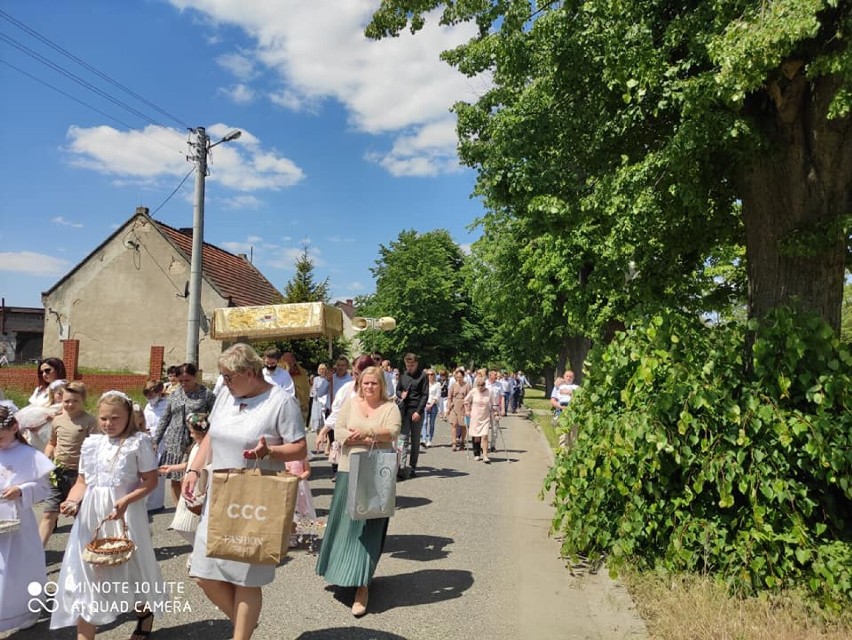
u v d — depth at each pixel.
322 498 8.46
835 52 4.40
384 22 8.03
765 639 3.80
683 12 5.74
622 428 5.08
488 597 4.93
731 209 6.89
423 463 12.09
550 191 7.39
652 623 4.29
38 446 6.31
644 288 7.24
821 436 4.52
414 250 46.66
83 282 26.72
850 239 6.24
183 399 6.64
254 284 30.55
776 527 4.72
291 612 4.55
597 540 5.53
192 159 14.72
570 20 6.45
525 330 29.36
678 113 5.88
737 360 5.04
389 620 4.45
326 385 12.75
